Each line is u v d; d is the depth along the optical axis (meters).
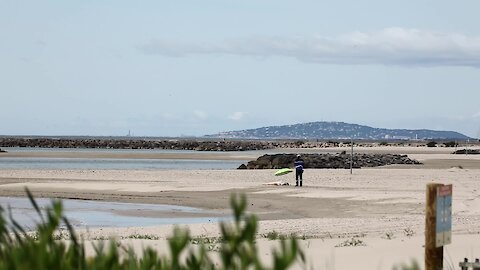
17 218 61.84
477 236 39.78
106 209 75.12
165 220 65.06
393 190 95.38
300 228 52.25
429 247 18.14
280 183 108.19
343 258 32.09
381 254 33.09
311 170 149.25
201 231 52.25
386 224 54.06
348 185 105.50
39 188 100.69
